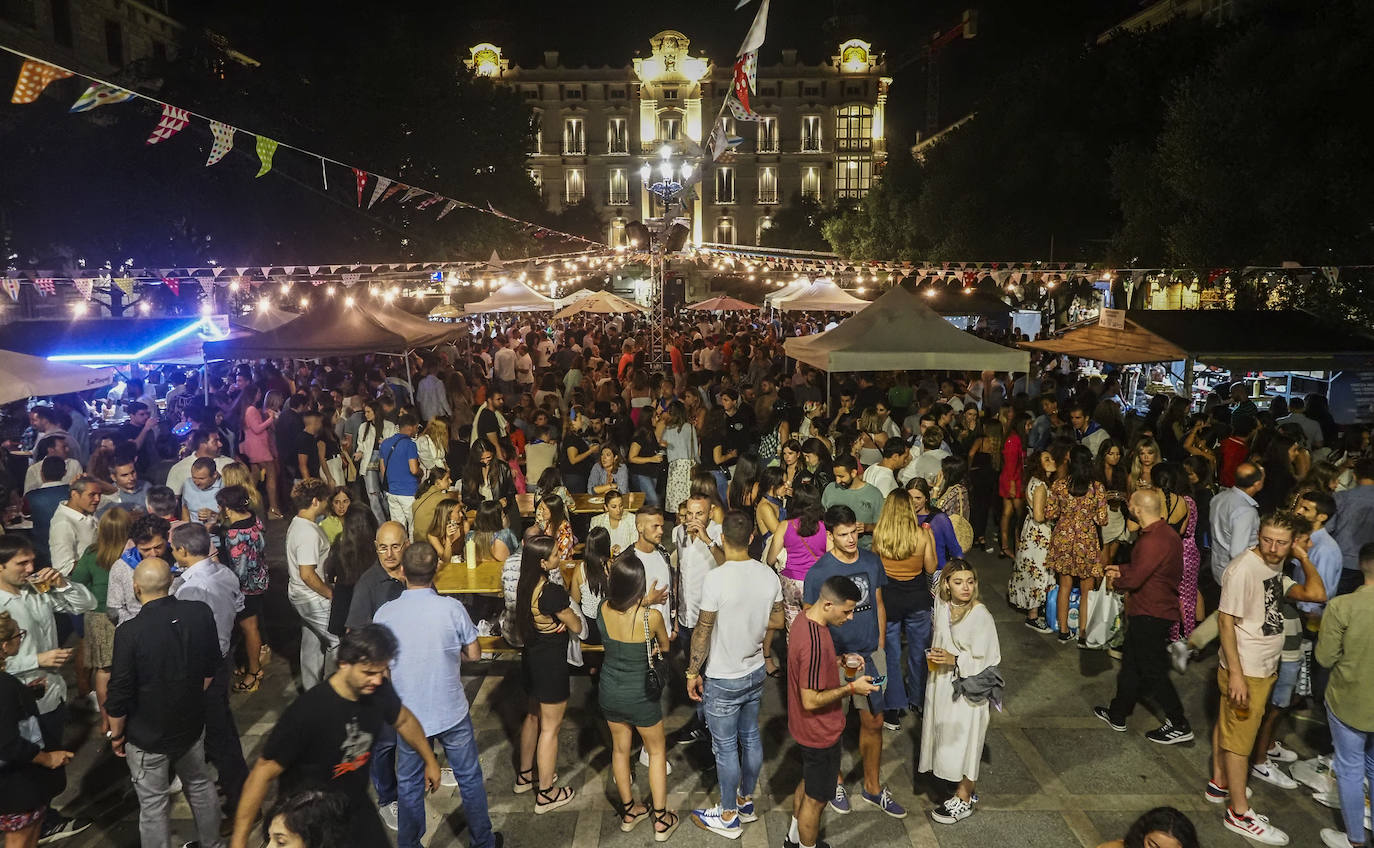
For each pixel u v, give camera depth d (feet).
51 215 60.08
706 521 19.66
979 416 35.60
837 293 67.72
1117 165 63.72
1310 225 46.93
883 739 20.04
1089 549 24.12
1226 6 100.63
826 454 26.71
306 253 71.51
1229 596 16.16
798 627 14.87
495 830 16.70
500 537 22.74
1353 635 15.03
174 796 18.15
